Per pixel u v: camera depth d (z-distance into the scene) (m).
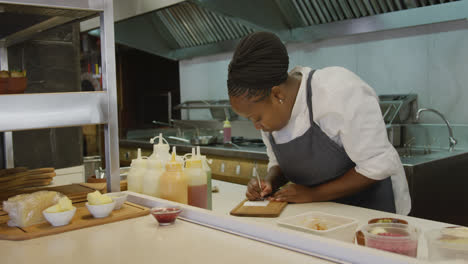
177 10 5.05
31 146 3.08
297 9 4.16
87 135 5.78
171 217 1.20
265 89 1.47
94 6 1.51
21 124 1.34
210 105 5.22
